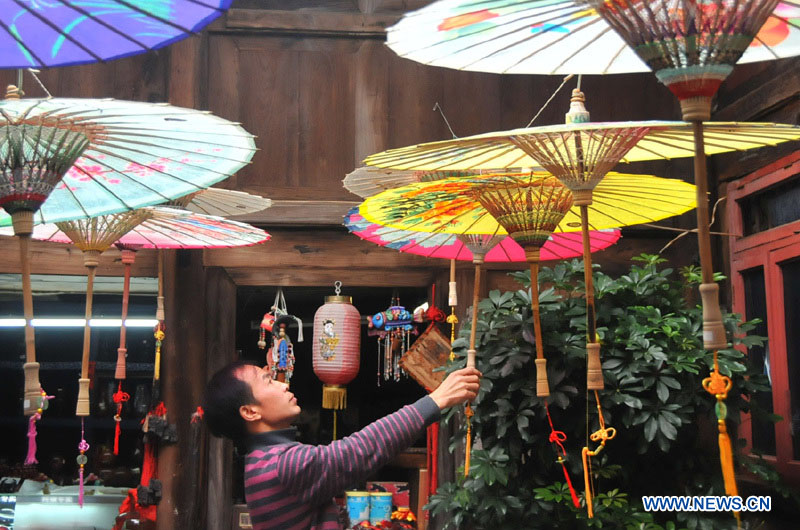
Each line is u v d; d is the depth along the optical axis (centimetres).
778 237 390
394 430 215
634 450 355
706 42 151
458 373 227
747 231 431
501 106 490
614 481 362
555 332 343
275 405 232
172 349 462
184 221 329
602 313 352
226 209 412
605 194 250
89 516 482
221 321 469
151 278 487
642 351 336
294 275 475
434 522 466
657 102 492
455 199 250
